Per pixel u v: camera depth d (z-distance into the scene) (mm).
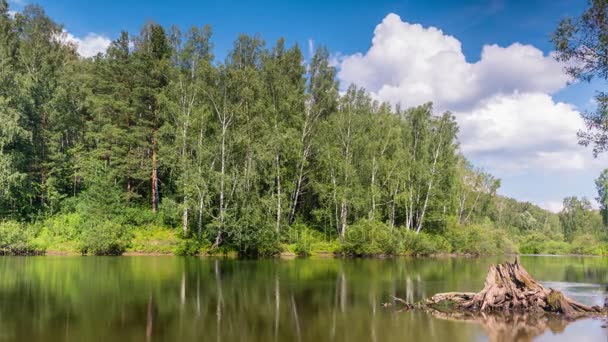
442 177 62344
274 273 29172
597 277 31234
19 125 47406
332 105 56656
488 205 83062
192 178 44188
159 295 19438
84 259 37312
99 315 15086
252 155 45719
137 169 52469
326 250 49688
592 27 18906
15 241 40875
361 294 20562
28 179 47812
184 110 48219
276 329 13359
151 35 55469
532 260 54094
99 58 61469
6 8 64062
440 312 16234
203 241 44250
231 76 47750
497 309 16609
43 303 17250
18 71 54312
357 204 50938
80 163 50250
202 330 13141
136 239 45156
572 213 122500
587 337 12570
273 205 46625
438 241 57312
